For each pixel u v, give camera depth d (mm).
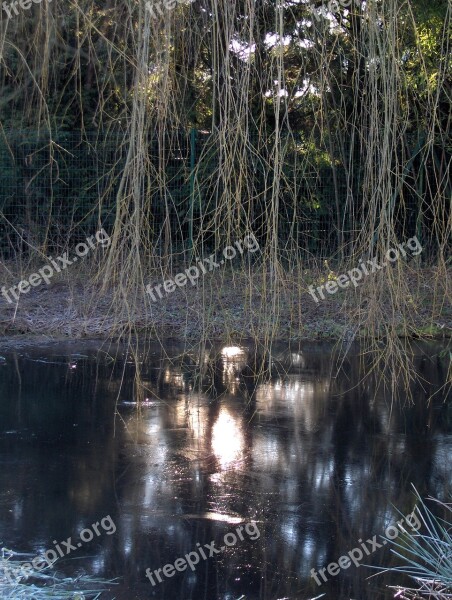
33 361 7207
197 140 7828
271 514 3977
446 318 8070
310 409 5824
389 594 3264
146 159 4145
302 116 5922
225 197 4195
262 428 5352
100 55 5816
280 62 3674
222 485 4328
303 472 4547
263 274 4273
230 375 6812
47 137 9617
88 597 3184
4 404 5820
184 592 3238
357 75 4359
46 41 4379
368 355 7578
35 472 4480
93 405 5820
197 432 5234
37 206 10203
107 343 7945
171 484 4336
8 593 3164
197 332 7918
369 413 5730
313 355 7609
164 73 3900
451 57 4742
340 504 4105
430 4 6832
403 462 4730
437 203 4598
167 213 4875
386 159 3852
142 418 5531
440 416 5660
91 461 4660
